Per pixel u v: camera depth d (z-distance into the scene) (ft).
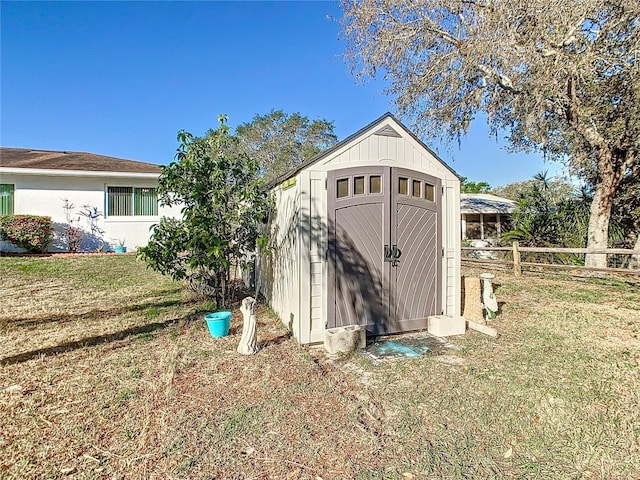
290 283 16.30
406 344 15.01
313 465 7.38
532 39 27.45
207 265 18.62
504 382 11.28
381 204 15.92
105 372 11.79
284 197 17.65
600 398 10.28
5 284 25.94
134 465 7.29
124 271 31.63
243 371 11.98
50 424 8.73
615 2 25.85
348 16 36.94
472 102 36.50
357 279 15.60
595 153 33.19
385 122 16.05
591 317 19.25
